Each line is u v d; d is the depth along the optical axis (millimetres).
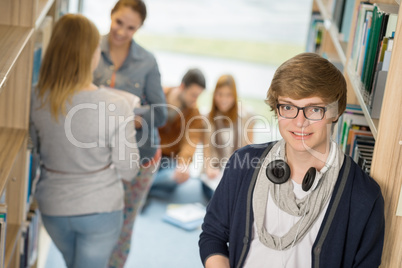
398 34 1883
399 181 1978
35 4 2584
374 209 1843
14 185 2852
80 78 2637
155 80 3408
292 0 10039
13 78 2678
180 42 10195
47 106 2672
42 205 2816
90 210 2770
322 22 4320
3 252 2221
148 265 3973
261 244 1911
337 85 1765
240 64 9625
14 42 2316
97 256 2908
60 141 2697
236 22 10141
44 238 4145
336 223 1835
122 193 2938
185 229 4516
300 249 1875
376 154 1983
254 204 1891
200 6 10172
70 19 2652
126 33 3232
